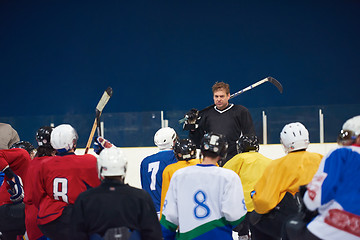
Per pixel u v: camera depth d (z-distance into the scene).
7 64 47.78
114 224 6.66
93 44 48.06
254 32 47.16
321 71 46.72
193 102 47.47
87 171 8.96
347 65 46.69
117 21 48.09
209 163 8.27
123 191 6.86
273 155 24.00
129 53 47.97
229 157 14.59
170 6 47.91
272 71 46.91
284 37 46.97
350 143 7.07
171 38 47.81
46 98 47.69
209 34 47.56
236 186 7.98
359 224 6.50
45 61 47.88
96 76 47.88
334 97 46.62
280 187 8.68
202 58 47.56
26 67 47.81
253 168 10.34
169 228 8.23
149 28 47.97
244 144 10.70
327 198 6.70
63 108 47.62
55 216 8.84
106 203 6.72
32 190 9.06
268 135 25.47
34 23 48.09
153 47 47.88
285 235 7.94
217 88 14.40
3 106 47.62
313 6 46.91
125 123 25.33
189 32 47.72
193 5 47.72
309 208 6.94
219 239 7.94
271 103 46.62
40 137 9.66
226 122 14.64
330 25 46.84
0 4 48.00
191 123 14.76
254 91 46.62
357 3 46.72
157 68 47.78
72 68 47.91
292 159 8.80
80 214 6.72
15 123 24.95
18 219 11.05
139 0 48.00
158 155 11.80
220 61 47.41
